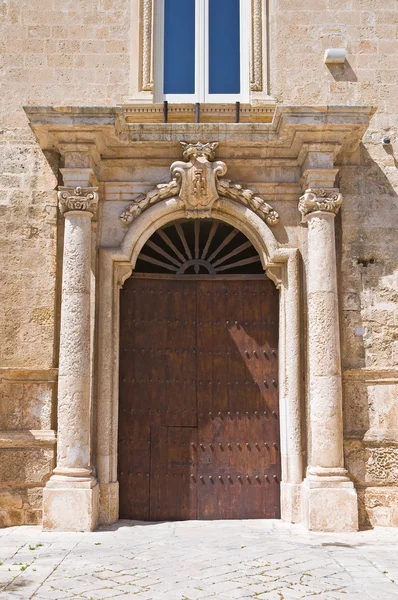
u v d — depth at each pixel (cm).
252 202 998
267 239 993
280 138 968
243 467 998
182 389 1016
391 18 1068
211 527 920
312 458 926
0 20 1053
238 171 1018
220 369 1021
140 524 942
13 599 589
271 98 1039
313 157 966
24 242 998
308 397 959
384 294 995
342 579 656
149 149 1002
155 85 1063
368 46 1061
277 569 690
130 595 603
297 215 1008
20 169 1015
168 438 1004
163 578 657
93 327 968
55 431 955
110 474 954
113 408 971
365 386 971
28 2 1058
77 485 890
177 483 994
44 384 966
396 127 1038
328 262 948
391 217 1015
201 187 986
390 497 942
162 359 1022
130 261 998
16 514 936
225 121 1042
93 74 1044
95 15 1058
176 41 1085
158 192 993
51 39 1050
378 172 1025
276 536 857
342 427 939
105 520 934
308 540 834
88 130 927
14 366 968
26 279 990
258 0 1067
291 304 980
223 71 1082
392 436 953
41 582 641
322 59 1055
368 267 1001
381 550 781
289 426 962
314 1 1070
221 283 1041
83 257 939
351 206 1014
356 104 1046
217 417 1009
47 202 1008
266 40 1059
